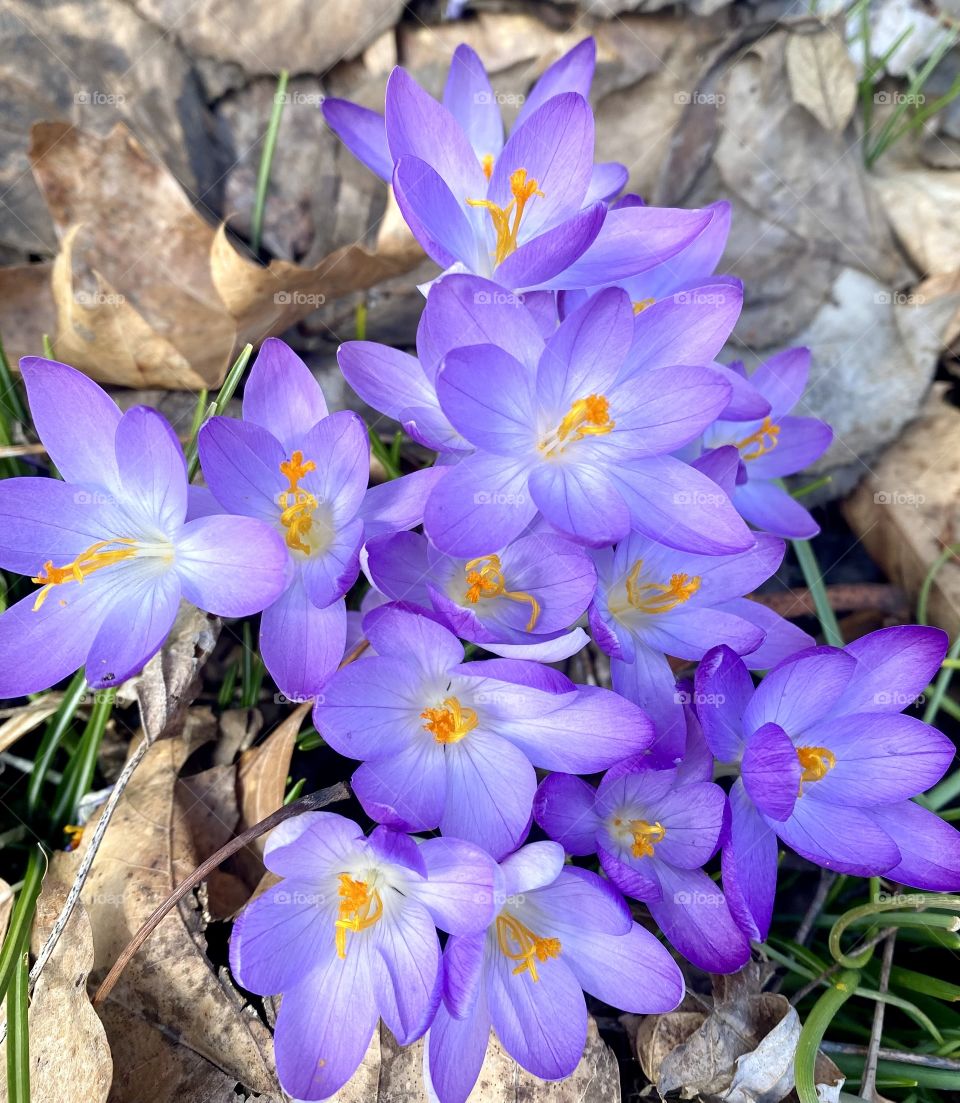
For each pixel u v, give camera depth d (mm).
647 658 191
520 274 185
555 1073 169
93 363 255
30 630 177
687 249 218
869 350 309
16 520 179
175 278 268
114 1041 186
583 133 193
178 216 263
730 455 190
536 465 179
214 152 300
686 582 191
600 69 314
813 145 315
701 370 174
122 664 172
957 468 290
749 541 172
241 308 252
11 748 233
